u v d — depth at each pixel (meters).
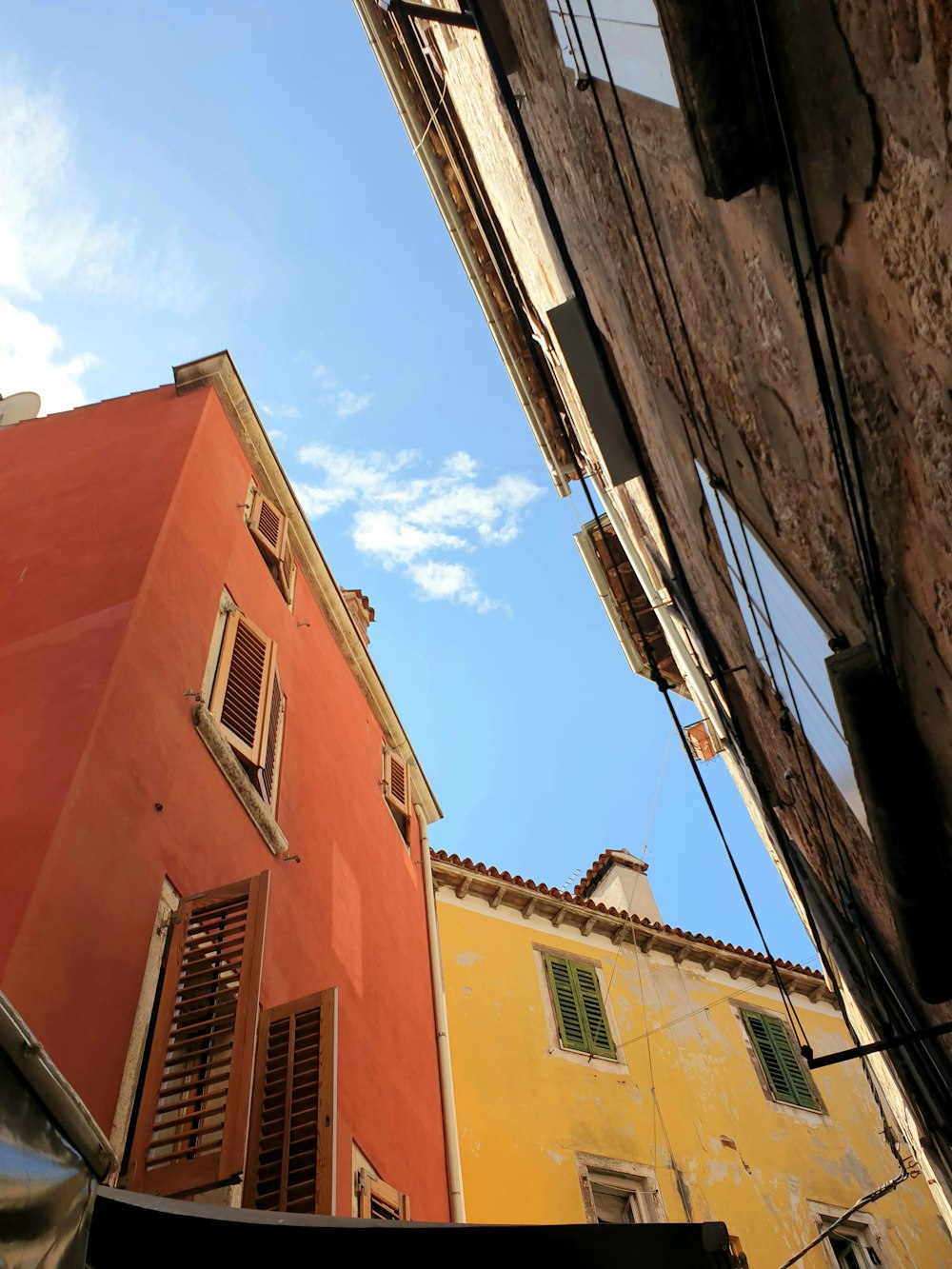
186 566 8.59
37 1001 4.84
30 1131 2.99
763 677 6.88
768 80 3.15
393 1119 9.19
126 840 6.07
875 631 3.73
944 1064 6.34
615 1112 14.78
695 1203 14.23
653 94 4.29
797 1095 17.08
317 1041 6.43
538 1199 12.99
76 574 7.99
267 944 7.59
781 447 4.18
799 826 8.28
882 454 3.25
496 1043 14.62
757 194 3.47
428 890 13.73
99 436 10.70
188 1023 5.71
